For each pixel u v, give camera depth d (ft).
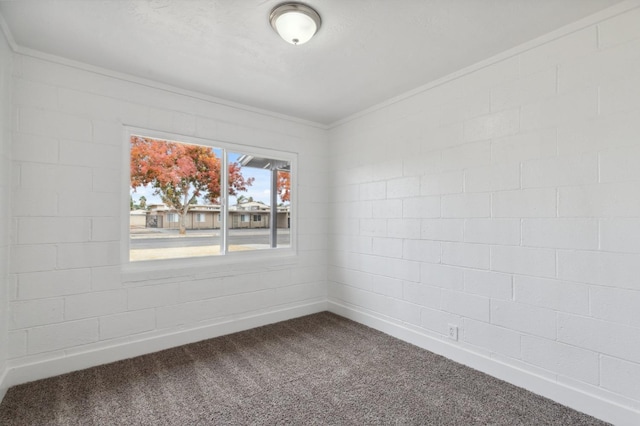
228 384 7.19
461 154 8.35
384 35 6.73
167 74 8.57
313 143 12.67
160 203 9.42
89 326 7.97
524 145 7.11
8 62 6.72
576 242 6.32
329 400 6.61
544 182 6.79
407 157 9.81
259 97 10.17
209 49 7.31
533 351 6.92
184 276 9.48
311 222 12.61
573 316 6.35
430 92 9.14
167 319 9.16
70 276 7.73
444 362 8.32
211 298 10.00
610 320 5.89
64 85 7.70
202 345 9.36
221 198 10.52
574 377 6.32
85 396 6.68
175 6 5.80
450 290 8.56
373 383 7.27
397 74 8.59
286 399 6.63
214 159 10.44
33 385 7.04
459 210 8.38
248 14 6.05
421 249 9.34
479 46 7.20
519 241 7.18
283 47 7.22
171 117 9.34
